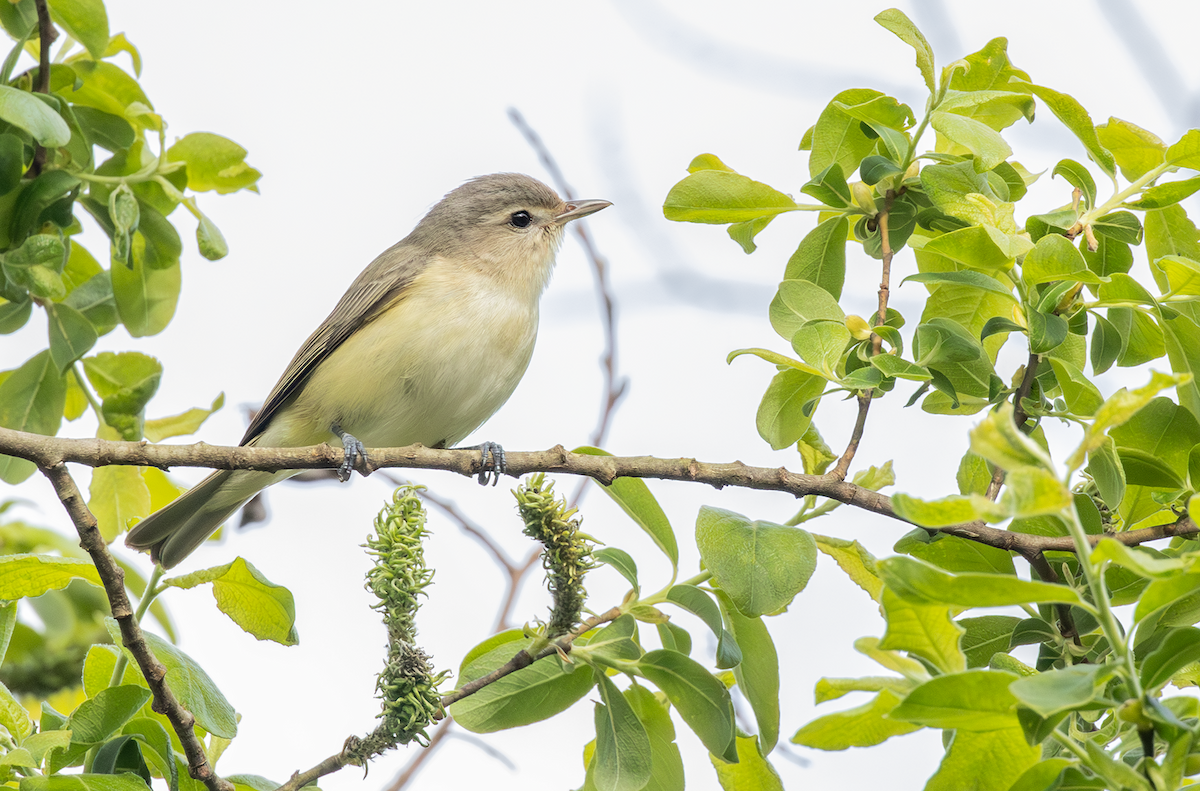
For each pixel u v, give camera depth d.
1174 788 4.85
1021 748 5.54
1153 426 7.60
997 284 7.43
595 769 7.30
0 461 9.84
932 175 7.65
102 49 9.40
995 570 7.79
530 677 7.61
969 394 7.98
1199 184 7.48
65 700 11.02
